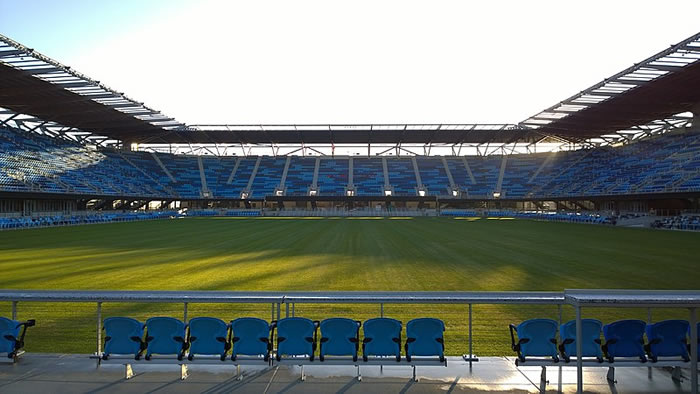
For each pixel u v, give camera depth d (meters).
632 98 42.00
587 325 6.12
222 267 17.31
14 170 48.28
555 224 45.84
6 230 37.38
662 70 33.38
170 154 78.19
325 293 6.49
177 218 61.31
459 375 6.24
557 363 5.93
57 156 58.25
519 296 6.41
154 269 16.83
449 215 68.38
